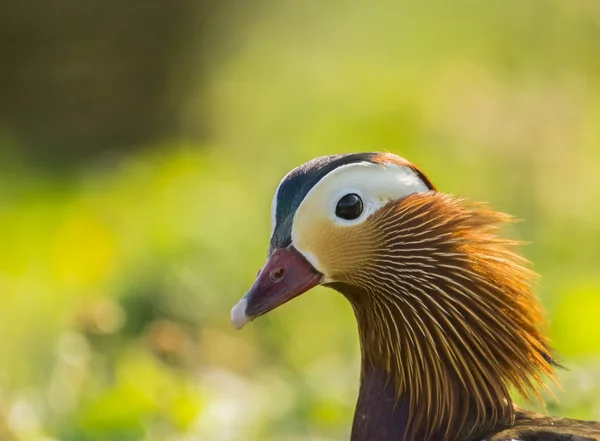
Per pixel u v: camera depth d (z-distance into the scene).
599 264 14.19
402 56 23.02
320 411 9.77
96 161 22.39
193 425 9.59
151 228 15.22
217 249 13.97
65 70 24.64
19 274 14.68
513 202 16.11
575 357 10.16
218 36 25.27
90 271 13.93
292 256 6.09
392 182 6.09
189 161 19.58
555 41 20.44
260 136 22.22
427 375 6.23
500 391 6.20
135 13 24.62
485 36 21.50
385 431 6.38
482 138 18.39
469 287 6.13
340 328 12.95
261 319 12.95
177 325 12.47
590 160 17.00
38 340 11.86
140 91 24.80
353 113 20.45
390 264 6.10
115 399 9.54
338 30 25.09
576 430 5.90
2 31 24.42
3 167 21.53
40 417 9.91
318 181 6.07
